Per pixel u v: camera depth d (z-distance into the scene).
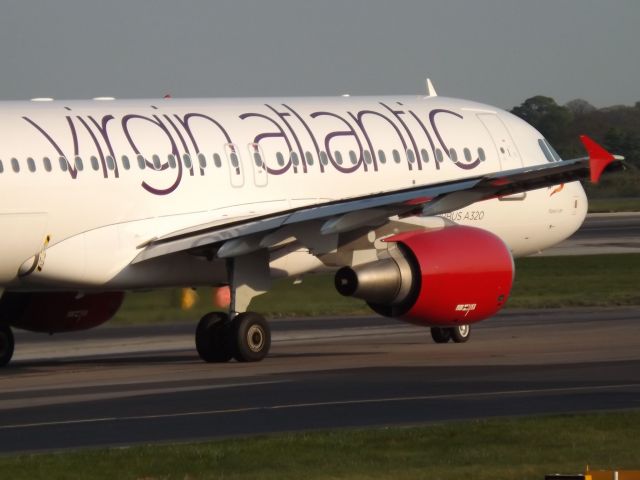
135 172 97.75
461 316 97.69
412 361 95.00
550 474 53.50
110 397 78.06
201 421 67.88
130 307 134.88
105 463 56.31
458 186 88.00
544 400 72.94
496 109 120.06
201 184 101.00
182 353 109.44
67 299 105.12
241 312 98.06
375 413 69.50
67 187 94.50
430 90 120.19
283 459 56.91
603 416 65.88
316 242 94.44
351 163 108.62
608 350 99.38
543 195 117.38
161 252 96.56
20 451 60.34
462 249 96.88
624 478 51.44
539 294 159.88
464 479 52.91
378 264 95.25
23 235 93.19
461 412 69.31
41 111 95.94
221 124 103.56
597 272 186.88
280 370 91.38
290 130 106.62
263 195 104.06
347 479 53.31
